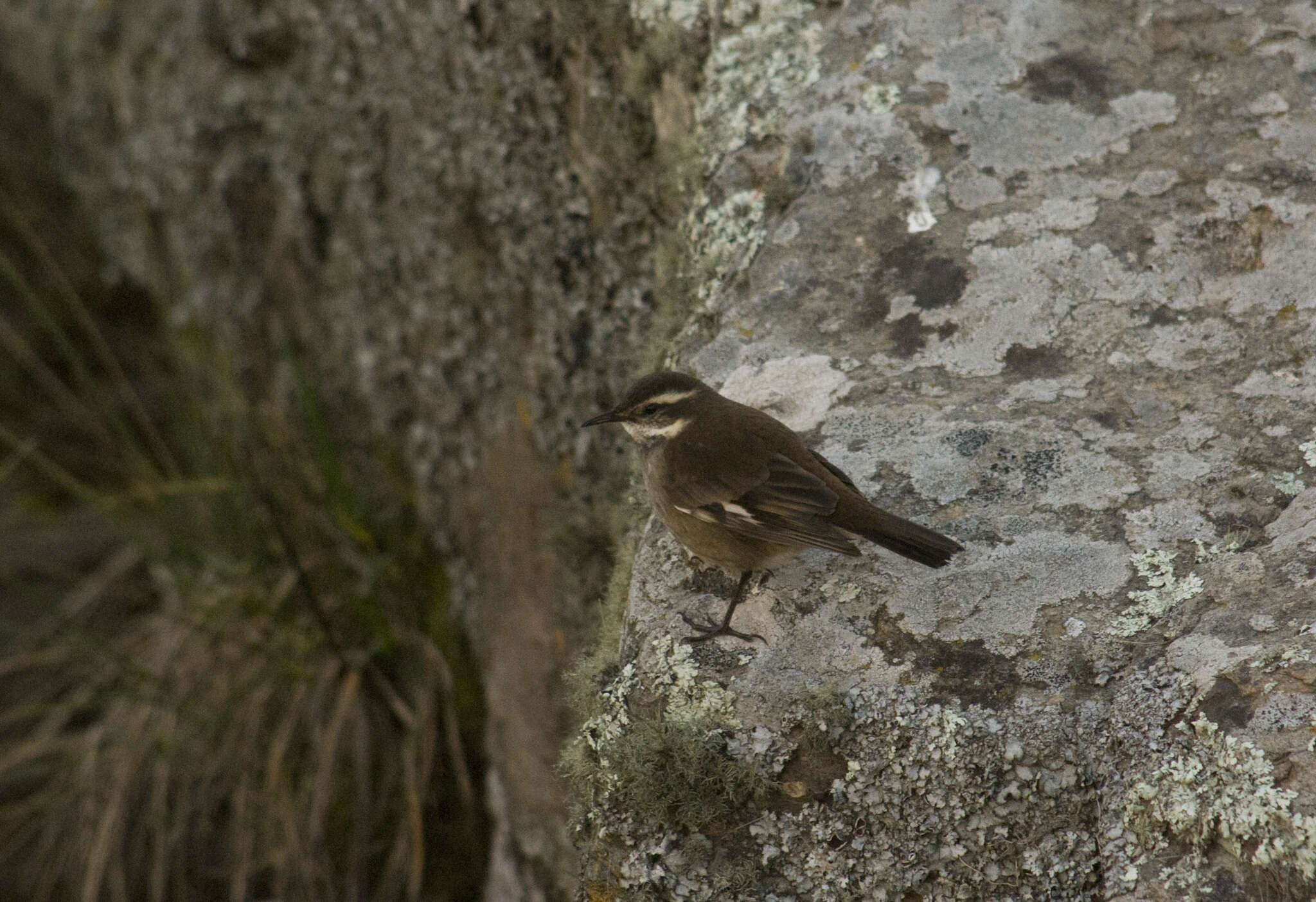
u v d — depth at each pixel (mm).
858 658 5535
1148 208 7121
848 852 5258
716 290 7633
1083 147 7488
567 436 8961
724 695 5555
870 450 6352
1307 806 4371
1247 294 6684
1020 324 6816
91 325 12805
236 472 11828
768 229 7629
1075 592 5535
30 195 15664
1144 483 5957
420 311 10422
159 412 14461
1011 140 7578
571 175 8773
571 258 8797
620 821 5527
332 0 10789
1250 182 7070
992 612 5539
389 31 10141
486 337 9703
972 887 5102
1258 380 6316
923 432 6391
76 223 15672
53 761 12242
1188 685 4941
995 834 5090
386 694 11055
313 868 10578
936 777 5172
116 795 11328
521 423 9359
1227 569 5410
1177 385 6391
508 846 9297
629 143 8500
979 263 7094
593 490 8773
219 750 11164
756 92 8195
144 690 11414
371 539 11062
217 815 11836
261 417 12367
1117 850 4809
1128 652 5266
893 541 5586
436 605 11055
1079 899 4934
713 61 8391
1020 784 5078
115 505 12344
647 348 8086
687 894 5383
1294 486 5809
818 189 7582
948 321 6906
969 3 8234
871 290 7145
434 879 10484
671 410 6402
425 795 10172
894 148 7645
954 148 7586
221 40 12180
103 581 13227
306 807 10898
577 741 6180
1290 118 7352
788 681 5520
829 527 5703
